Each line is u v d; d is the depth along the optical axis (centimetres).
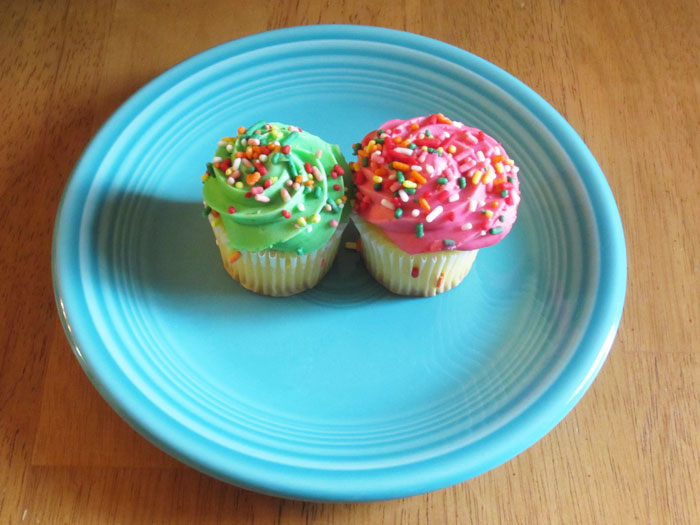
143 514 27
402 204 27
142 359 27
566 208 31
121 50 38
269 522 27
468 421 26
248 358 28
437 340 29
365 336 29
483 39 39
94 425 29
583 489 28
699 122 37
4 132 35
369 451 26
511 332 29
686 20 40
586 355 27
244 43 34
